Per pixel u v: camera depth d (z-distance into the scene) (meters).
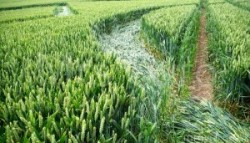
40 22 16.62
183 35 12.77
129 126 4.20
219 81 7.71
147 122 4.48
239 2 33.25
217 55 9.25
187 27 14.37
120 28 19.50
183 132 5.16
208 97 7.70
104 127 3.98
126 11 22.05
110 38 15.91
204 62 10.98
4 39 10.40
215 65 9.34
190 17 18.67
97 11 23.50
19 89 5.02
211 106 6.24
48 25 14.68
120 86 4.66
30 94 4.42
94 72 5.48
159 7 28.44
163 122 5.32
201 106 6.36
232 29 11.71
